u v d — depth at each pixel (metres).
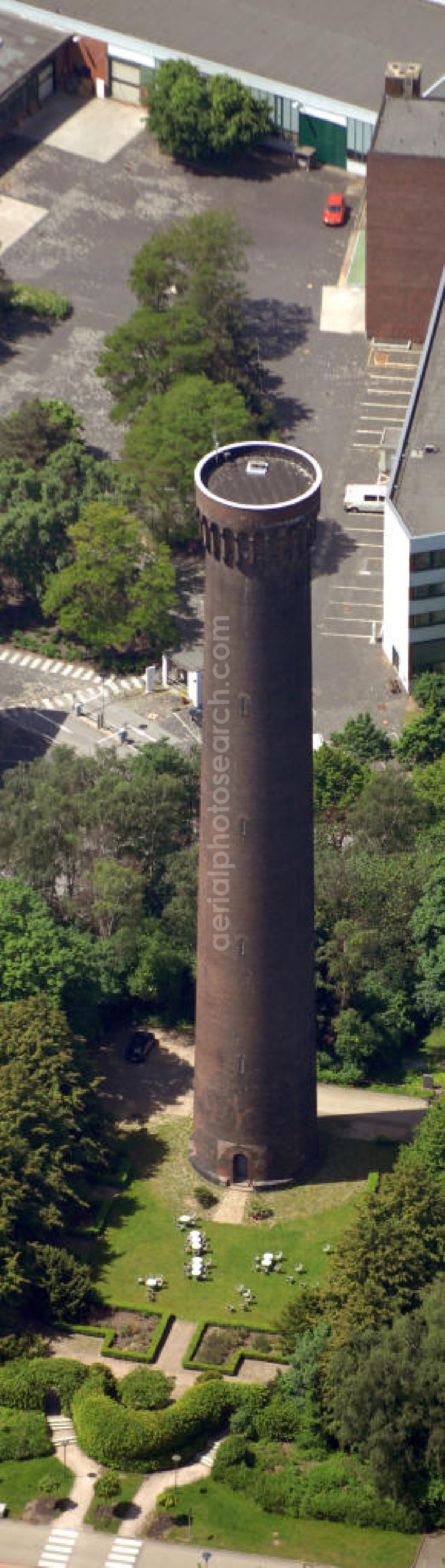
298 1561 174.25
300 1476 179.50
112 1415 180.88
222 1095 198.88
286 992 191.88
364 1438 178.50
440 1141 197.38
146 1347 190.62
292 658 176.12
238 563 170.75
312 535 171.62
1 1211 190.75
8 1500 178.75
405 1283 186.38
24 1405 184.12
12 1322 191.38
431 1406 177.88
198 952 193.25
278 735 178.75
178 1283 196.00
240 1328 191.50
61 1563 174.25
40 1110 197.88
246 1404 183.00
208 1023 195.12
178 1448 181.88
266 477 172.50
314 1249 199.00
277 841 183.50
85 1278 192.62
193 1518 177.25
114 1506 177.88
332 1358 180.75
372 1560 174.38
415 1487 178.00
